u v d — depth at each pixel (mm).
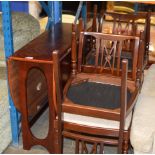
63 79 1989
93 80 1923
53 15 2684
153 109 1842
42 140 2094
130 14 2451
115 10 3195
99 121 1686
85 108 1620
